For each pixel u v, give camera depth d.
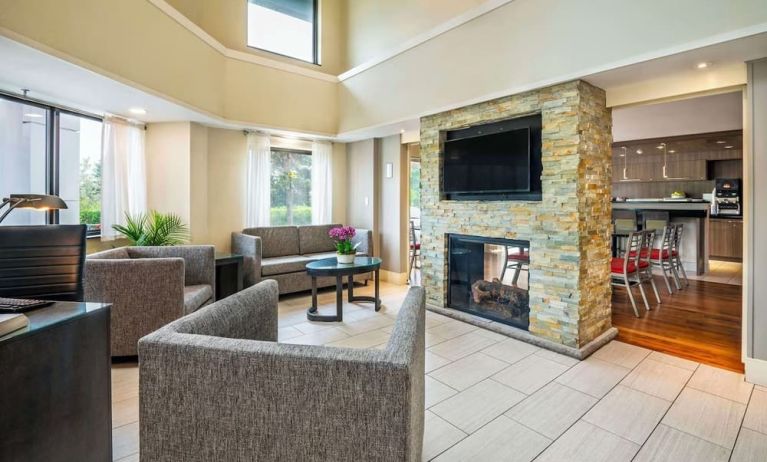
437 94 4.07
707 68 2.70
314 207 5.89
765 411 2.22
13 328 1.29
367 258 4.53
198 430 1.04
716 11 2.29
